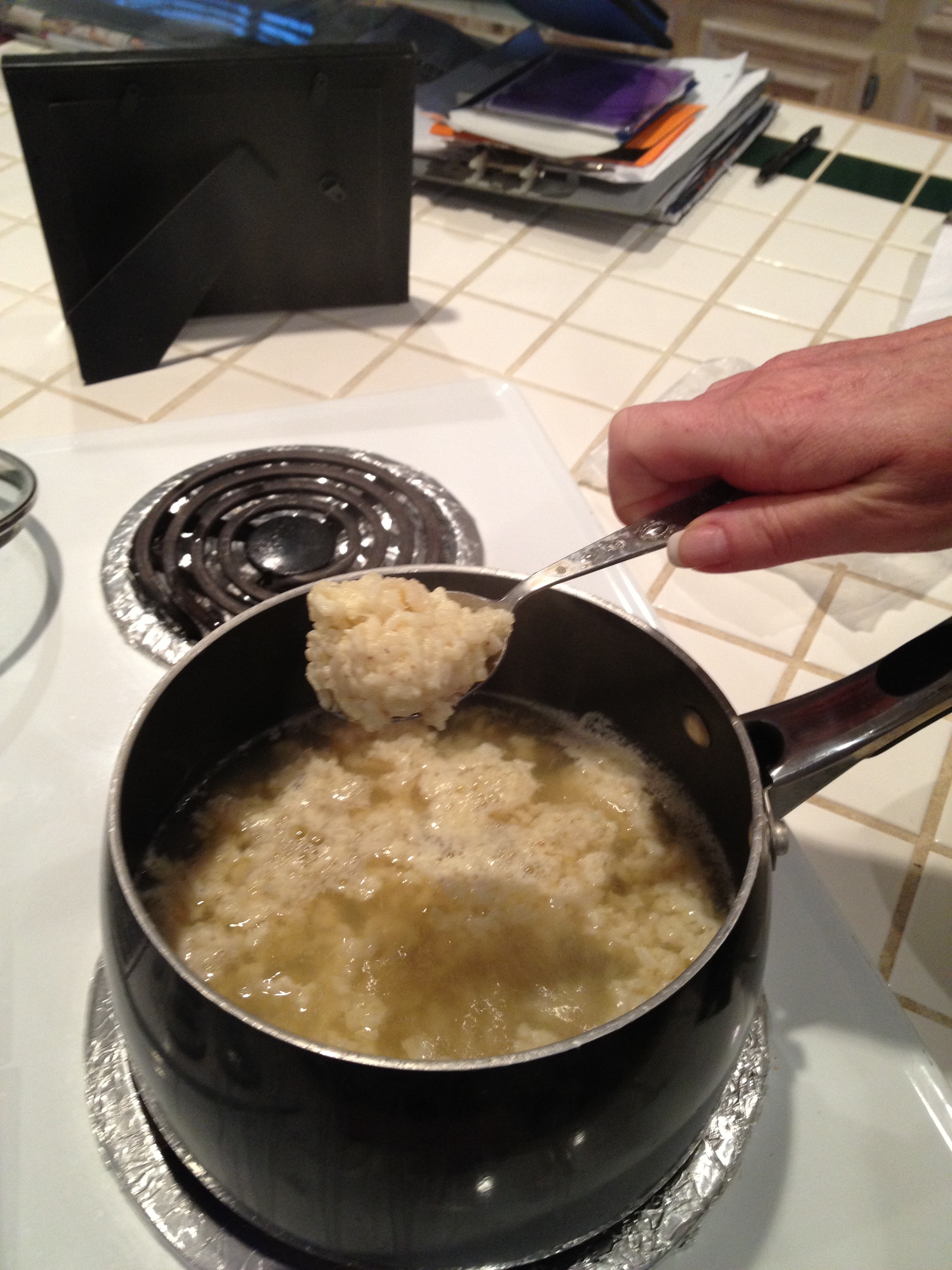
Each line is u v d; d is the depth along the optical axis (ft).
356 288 2.31
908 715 1.13
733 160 2.86
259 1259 1.07
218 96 1.94
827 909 1.37
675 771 1.40
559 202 2.50
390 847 1.33
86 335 2.03
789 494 1.25
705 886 1.30
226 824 1.35
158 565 1.66
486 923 1.26
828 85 4.09
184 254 2.06
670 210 2.59
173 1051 0.94
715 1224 1.12
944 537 1.23
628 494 1.47
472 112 2.52
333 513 1.73
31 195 2.59
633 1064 0.91
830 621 1.77
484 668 1.29
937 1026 1.30
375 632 1.22
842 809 1.52
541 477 1.90
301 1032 1.15
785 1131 1.18
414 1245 0.98
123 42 2.67
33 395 2.05
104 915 1.01
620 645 1.32
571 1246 1.07
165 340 2.12
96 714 1.51
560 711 1.50
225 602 1.58
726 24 4.13
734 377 1.43
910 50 3.84
